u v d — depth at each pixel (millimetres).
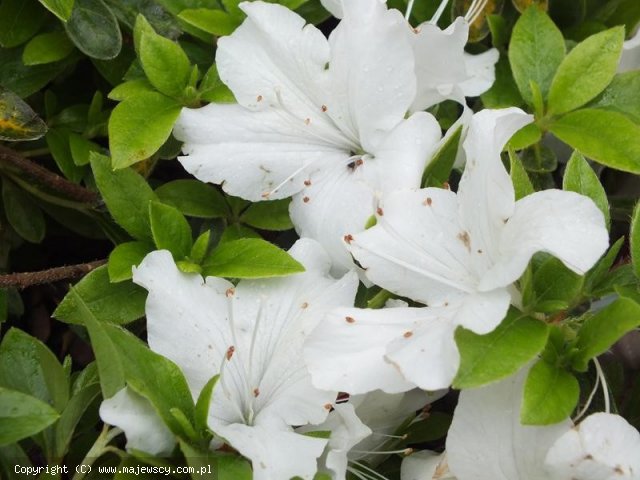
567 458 217
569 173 252
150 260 248
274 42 274
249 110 277
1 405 223
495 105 300
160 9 294
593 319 233
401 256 242
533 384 223
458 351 216
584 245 215
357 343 234
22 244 318
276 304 256
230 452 238
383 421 269
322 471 242
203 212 286
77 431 255
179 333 247
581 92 286
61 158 291
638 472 215
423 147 262
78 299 229
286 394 247
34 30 292
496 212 229
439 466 248
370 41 260
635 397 281
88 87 312
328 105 274
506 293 223
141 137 268
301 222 273
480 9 296
